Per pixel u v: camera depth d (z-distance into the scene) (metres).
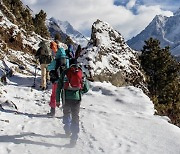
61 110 11.03
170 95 28.12
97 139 8.30
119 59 17.58
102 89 14.11
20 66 16.94
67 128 8.10
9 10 26.27
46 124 9.34
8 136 8.00
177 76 29.83
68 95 7.89
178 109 25.83
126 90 14.04
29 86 14.07
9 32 19.97
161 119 10.84
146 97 13.53
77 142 8.05
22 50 20.34
